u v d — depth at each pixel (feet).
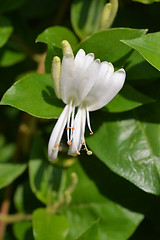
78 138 0.83
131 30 0.85
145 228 1.02
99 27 0.91
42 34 0.89
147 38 0.82
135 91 0.89
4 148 1.13
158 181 0.89
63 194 0.95
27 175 1.05
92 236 0.87
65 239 0.96
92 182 0.97
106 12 0.88
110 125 0.92
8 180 0.96
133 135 0.91
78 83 0.81
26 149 1.03
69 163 0.97
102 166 0.97
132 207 0.95
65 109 0.83
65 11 1.01
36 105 0.84
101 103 0.83
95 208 0.96
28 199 1.01
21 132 1.02
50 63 0.88
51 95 0.86
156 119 0.92
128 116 0.92
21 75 1.07
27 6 1.05
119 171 0.89
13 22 1.04
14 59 1.01
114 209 0.95
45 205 1.00
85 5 0.96
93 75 0.80
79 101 0.83
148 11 0.99
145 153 0.90
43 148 0.97
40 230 0.92
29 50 1.02
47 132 1.01
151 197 0.96
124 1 0.99
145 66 0.89
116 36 0.85
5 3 1.00
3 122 1.14
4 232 1.04
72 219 0.97
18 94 0.84
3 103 0.82
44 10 1.05
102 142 0.91
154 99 0.93
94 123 0.92
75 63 0.80
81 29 0.95
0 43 0.95
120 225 0.95
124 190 0.96
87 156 0.98
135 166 0.89
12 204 1.05
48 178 0.97
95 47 0.86
